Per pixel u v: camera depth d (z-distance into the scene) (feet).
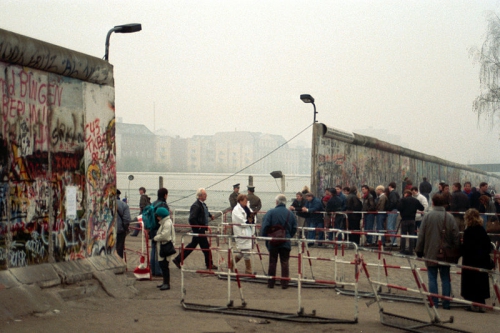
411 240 64.23
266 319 33.04
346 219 67.92
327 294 42.06
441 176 162.81
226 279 46.65
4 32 32.35
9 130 33.24
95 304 35.04
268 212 43.73
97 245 40.81
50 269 35.40
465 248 36.37
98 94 41.27
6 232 32.63
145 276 45.50
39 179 35.42
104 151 41.83
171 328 29.12
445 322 32.30
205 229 50.83
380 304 32.99
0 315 29.12
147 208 46.21
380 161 106.63
